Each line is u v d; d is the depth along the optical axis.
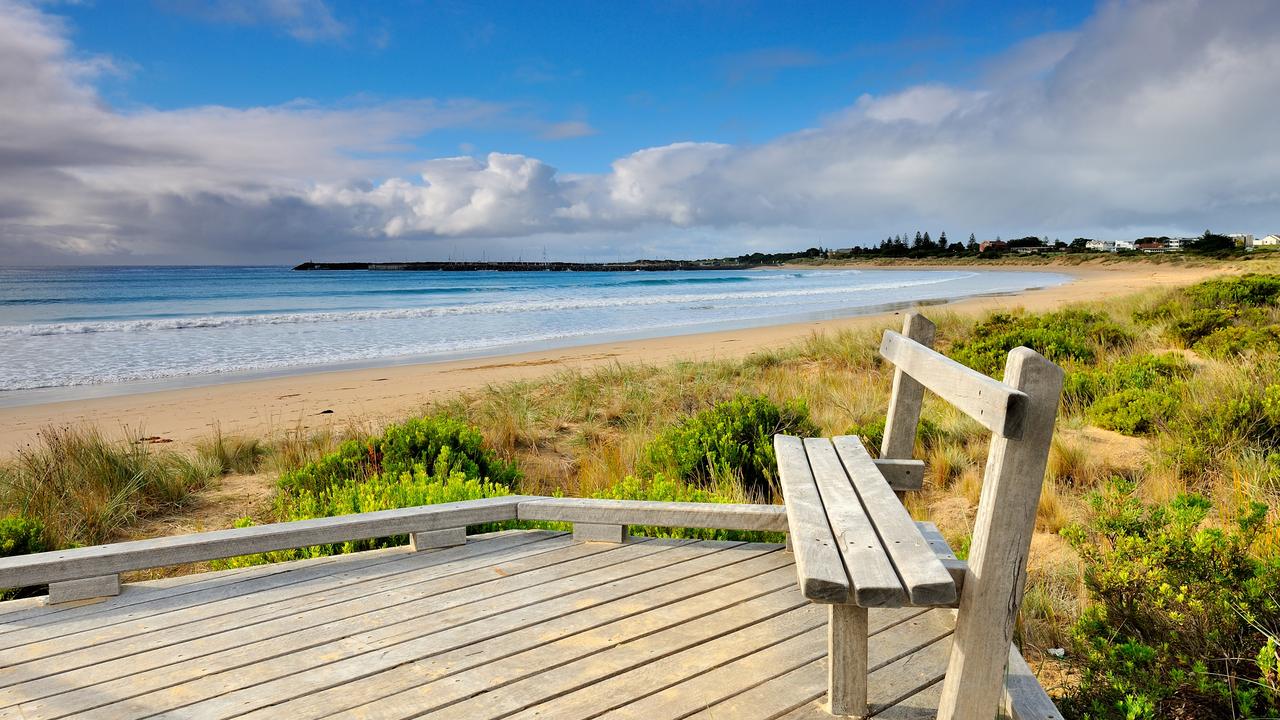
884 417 8.09
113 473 7.13
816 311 32.06
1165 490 5.12
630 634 2.92
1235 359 8.61
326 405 12.31
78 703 2.49
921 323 3.35
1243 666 2.81
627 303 40.31
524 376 14.66
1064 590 3.93
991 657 1.93
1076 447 6.14
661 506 3.87
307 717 2.40
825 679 2.58
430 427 7.59
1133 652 2.73
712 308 35.91
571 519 3.97
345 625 3.03
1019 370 1.80
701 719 2.36
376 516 3.76
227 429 10.62
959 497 5.86
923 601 1.92
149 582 3.47
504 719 2.37
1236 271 46.50
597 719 2.37
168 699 2.51
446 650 2.81
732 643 2.84
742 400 7.86
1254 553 3.64
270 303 42.25
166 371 16.75
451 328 26.78
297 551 5.01
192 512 6.83
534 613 3.11
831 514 2.49
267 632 2.97
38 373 16.44
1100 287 42.06
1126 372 8.36
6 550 5.30
